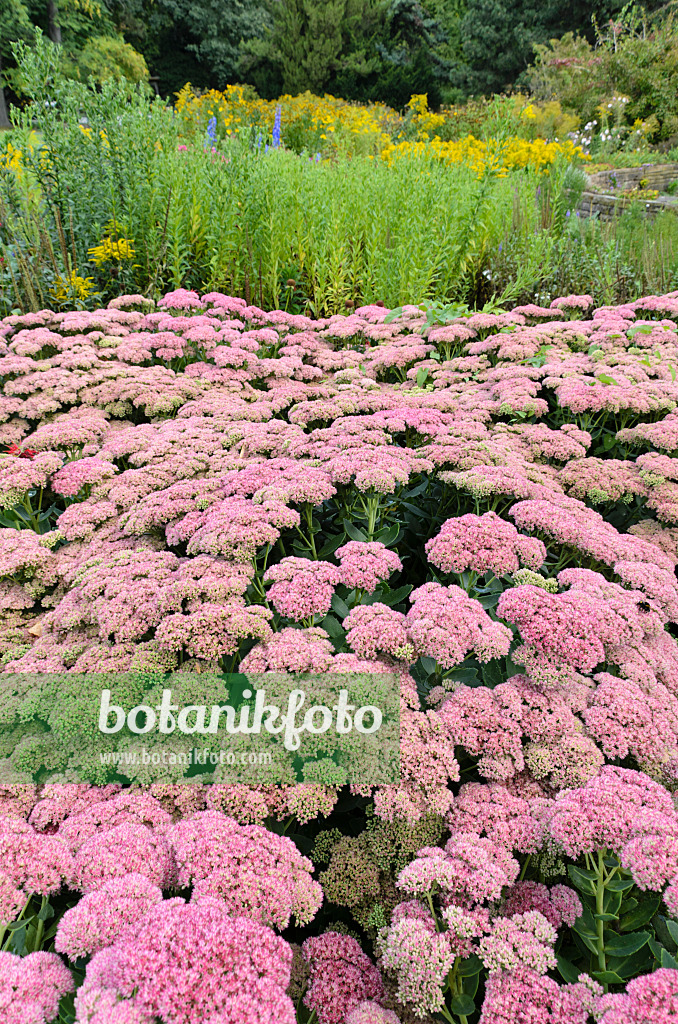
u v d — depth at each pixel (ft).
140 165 21.70
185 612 7.33
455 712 6.19
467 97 122.52
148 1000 3.87
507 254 25.44
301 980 5.17
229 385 14.33
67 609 7.75
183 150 26.48
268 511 8.18
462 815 5.71
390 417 11.49
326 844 6.09
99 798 5.80
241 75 121.19
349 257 24.50
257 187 22.21
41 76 20.70
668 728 6.25
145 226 22.39
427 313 17.54
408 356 15.33
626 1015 4.11
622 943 5.00
